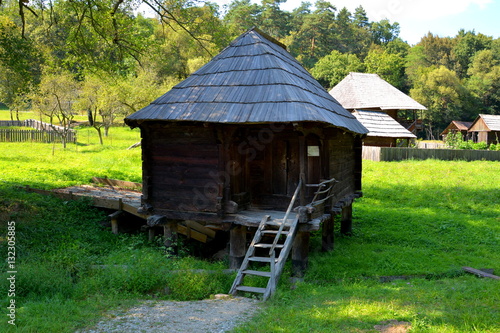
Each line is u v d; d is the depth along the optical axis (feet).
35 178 57.98
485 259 35.83
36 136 117.08
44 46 49.62
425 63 260.01
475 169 81.56
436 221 49.90
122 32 47.65
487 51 249.96
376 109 127.03
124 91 103.86
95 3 42.75
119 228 41.98
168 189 32.17
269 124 30.04
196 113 29.37
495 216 52.85
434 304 22.75
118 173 70.28
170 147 31.96
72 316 20.40
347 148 40.27
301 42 223.92
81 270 27.96
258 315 20.95
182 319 20.33
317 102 31.17
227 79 32.37
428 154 97.71
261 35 37.35
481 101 242.37
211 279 27.30
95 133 141.69
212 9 47.70
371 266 32.94
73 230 38.91
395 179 73.72
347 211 43.88
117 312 21.43
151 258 29.84
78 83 107.76
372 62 199.93
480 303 22.84
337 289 26.43
